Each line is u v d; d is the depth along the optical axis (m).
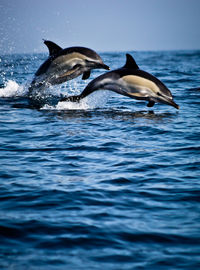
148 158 18.25
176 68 75.75
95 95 30.52
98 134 22.55
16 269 9.36
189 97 36.81
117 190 14.49
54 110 29.84
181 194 14.12
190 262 9.74
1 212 12.57
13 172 16.27
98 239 10.90
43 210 12.75
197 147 20.00
